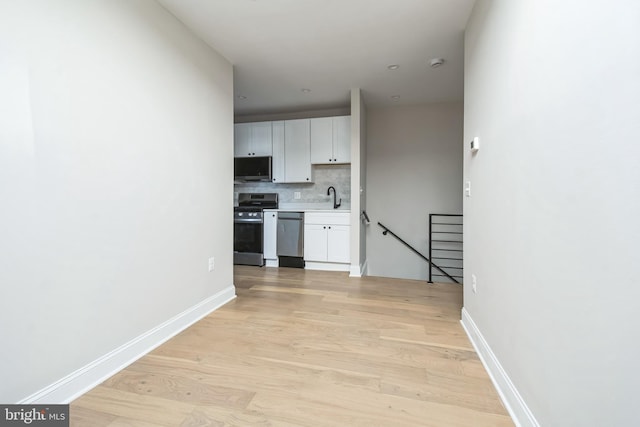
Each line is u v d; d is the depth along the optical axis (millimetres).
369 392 1471
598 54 815
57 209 1354
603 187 795
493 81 1644
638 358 689
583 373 876
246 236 4355
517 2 1332
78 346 1452
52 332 1337
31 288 1259
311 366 1702
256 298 2918
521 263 1285
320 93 3826
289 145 4395
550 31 1060
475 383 1556
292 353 1850
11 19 1187
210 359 1777
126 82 1713
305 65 3000
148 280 1886
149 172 1885
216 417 1291
